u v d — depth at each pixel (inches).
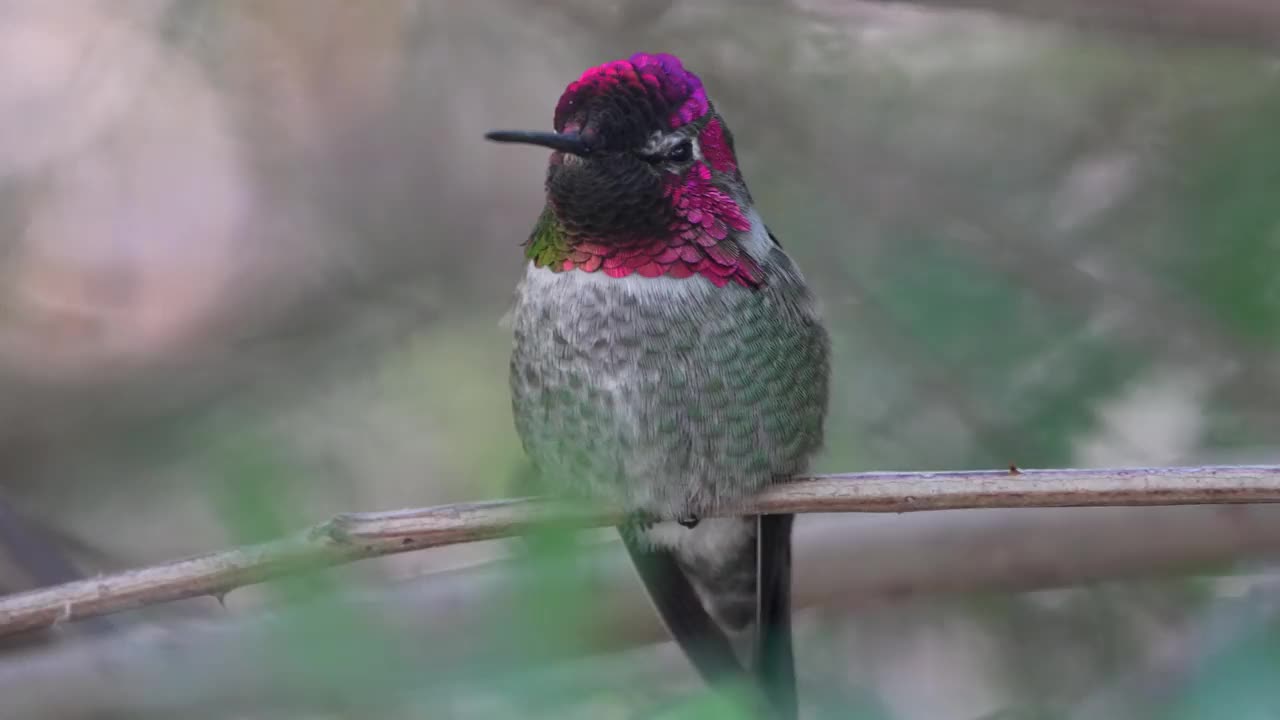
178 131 514.6
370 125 496.7
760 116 439.2
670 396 305.4
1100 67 424.2
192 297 511.5
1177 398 398.0
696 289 306.2
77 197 521.7
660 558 324.2
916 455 393.7
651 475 307.9
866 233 426.3
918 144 438.3
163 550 451.5
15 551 384.5
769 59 440.8
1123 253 406.3
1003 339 392.5
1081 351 391.2
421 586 242.1
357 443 443.8
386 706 189.8
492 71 484.4
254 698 209.3
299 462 244.1
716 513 313.1
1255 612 273.1
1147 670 314.3
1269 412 396.8
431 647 188.5
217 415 467.2
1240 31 374.0
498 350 469.1
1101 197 422.0
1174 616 396.8
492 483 341.1
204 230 528.1
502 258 491.5
